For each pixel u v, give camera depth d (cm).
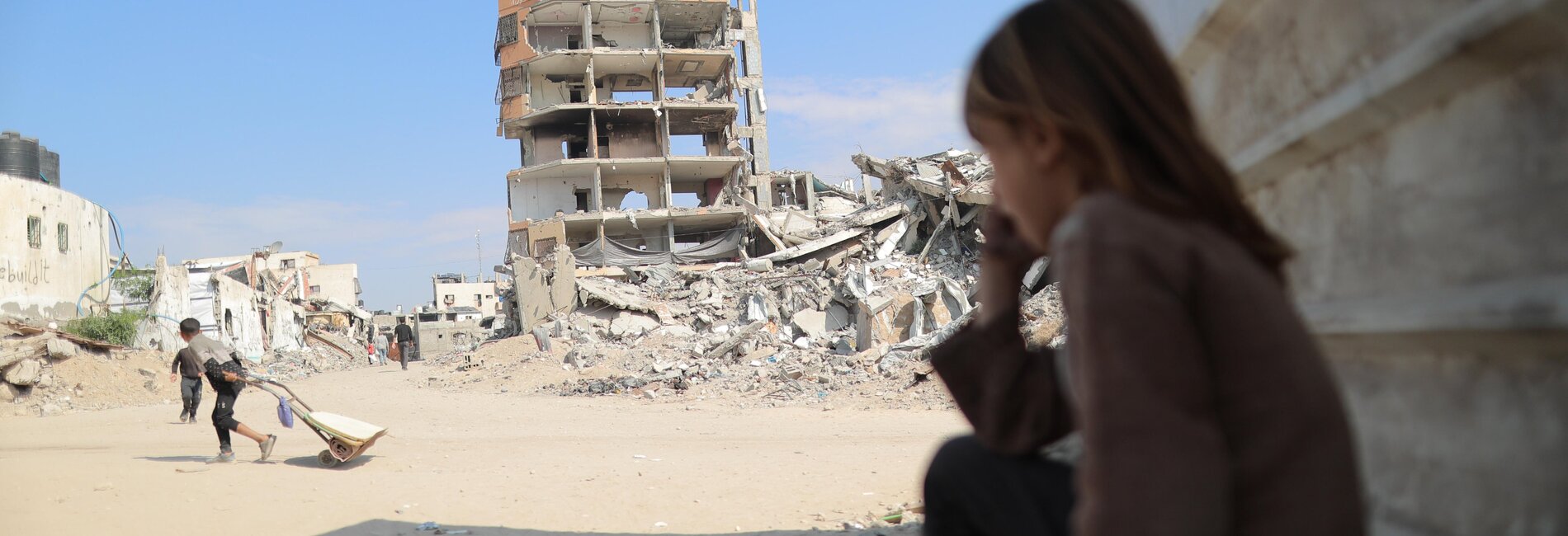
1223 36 157
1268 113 140
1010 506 111
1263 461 75
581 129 4400
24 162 2494
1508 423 95
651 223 4138
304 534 433
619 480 605
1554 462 87
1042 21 88
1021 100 87
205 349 704
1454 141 94
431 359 3319
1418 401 115
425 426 1092
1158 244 77
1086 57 83
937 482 120
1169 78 85
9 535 417
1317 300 134
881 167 3406
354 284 7475
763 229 3619
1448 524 108
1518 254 83
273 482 598
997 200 121
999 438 113
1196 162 82
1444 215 97
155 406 1526
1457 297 92
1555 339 79
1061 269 83
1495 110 86
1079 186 88
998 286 120
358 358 4228
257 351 3359
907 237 3091
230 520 467
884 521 435
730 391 1569
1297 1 127
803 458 721
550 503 514
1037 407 111
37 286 2175
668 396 1565
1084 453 77
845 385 1480
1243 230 85
